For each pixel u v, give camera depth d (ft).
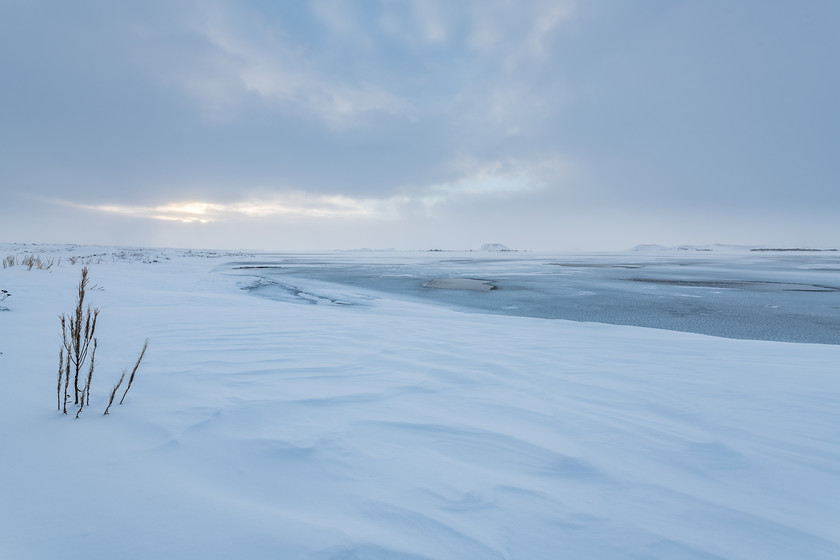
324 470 5.31
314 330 15.92
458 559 3.76
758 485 5.47
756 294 47.91
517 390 9.36
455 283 60.18
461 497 4.85
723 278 73.15
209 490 4.64
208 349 12.07
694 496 5.15
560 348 14.40
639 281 65.98
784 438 6.97
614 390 9.50
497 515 4.53
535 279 69.05
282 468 5.28
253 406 7.46
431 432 6.78
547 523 4.44
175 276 48.98
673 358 13.10
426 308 34.17
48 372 8.79
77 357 7.00
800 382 10.32
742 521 4.65
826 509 4.95
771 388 9.78
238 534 3.84
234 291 41.63
